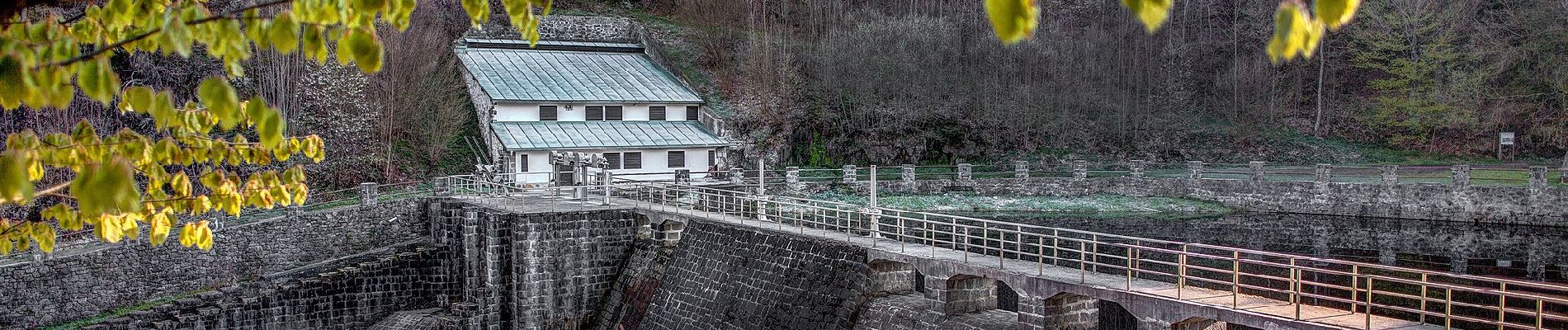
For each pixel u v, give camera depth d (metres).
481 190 44.84
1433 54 67.19
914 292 30.28
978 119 67.88
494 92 54.59
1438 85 67.62
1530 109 66.62
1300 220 51.88
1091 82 71.62
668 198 46.00
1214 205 55.50
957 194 57.97
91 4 8.88
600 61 63.03
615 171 52.75
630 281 38.38
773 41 67.88
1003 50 70.00
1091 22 76.88
